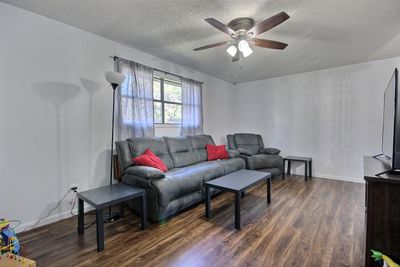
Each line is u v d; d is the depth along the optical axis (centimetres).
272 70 438
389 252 137
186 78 409
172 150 337
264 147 497
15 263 129
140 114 319
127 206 275
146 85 329
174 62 388
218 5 207
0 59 202
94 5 210
